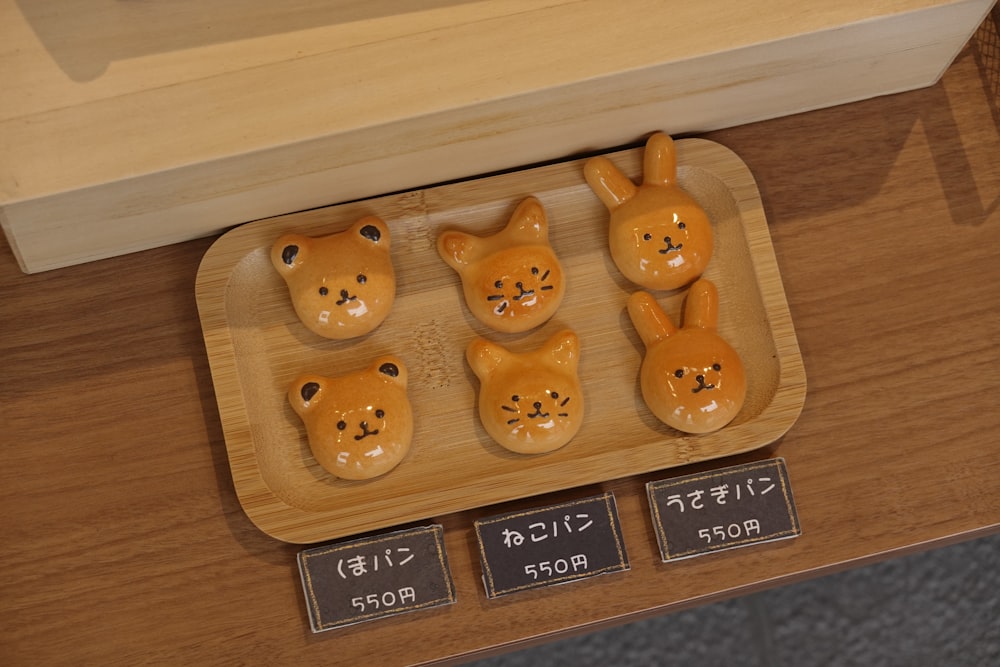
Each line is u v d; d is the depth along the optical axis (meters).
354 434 0.58
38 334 0.60
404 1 0.55
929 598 0.73
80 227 0.58
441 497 0.59
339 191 0.60
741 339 0.61
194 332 0.61
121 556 0.59
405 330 0.61
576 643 0.73
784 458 0.60
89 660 0.59
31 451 0.60
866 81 0.62
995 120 0.63
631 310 0.60
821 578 0.73
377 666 0.59
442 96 0.55
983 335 0.62
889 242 0.62
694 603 0.60
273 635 0.59
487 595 0.59
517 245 0.60
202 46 0.55
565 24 0.56
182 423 0.60
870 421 0.61
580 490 0.60
